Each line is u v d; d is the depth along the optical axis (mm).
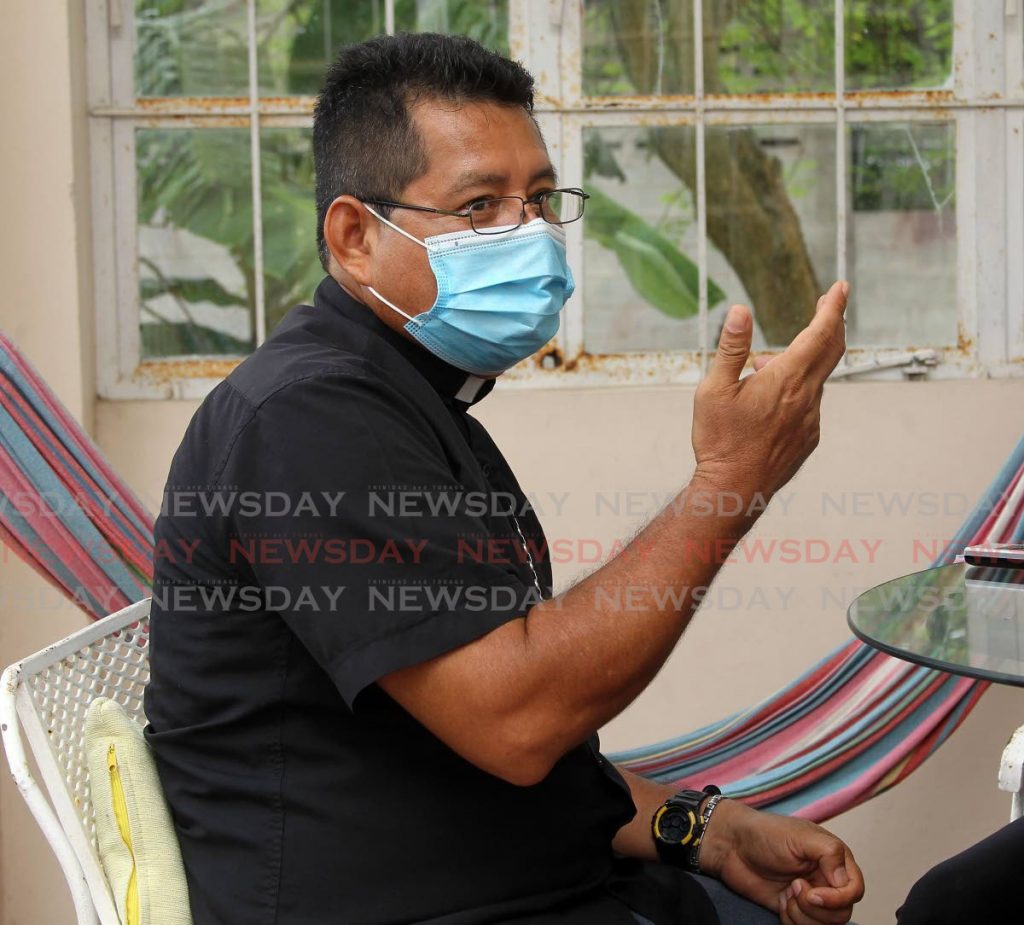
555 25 2119
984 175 2158
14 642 2035
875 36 2145
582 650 1009
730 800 1370
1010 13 2135
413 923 1073
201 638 1111
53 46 1976
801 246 2170
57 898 2090
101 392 2111
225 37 2105
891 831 2168
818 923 1266
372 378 1102
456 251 1188
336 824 1081
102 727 1173
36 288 2008
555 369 2154
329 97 1228
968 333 2174
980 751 2143
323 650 1018
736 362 1060
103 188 2096
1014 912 1220
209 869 1111
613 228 2154
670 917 1211
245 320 2148
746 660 2154
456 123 1172
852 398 2131
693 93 2143
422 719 1027
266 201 2137
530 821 1135
